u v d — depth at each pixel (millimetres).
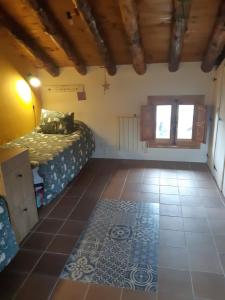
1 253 1705
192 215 2572
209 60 3326
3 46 3213
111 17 2707
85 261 1961
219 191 3088
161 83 3883
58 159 2811
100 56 3451
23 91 3711
